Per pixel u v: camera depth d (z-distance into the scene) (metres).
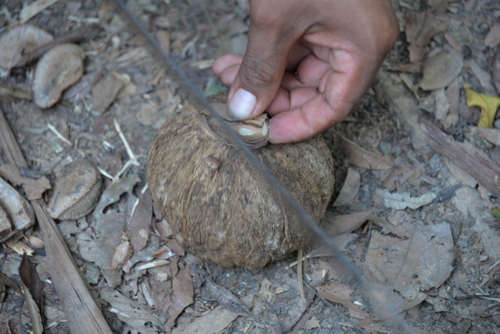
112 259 0.54
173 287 0.53
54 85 0.61
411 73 0.62
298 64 0.55
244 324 0.52
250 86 0.49
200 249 0.51
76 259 0.54
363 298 0.53
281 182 0.50
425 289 0.53
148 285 0.53
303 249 0.54
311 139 0.52
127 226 0.56
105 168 0.59
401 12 0.65
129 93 0.63
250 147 0.50
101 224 0.56
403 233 0.56
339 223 0.56
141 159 0.59
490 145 0.59
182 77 0.54
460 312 0.52
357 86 0.50
